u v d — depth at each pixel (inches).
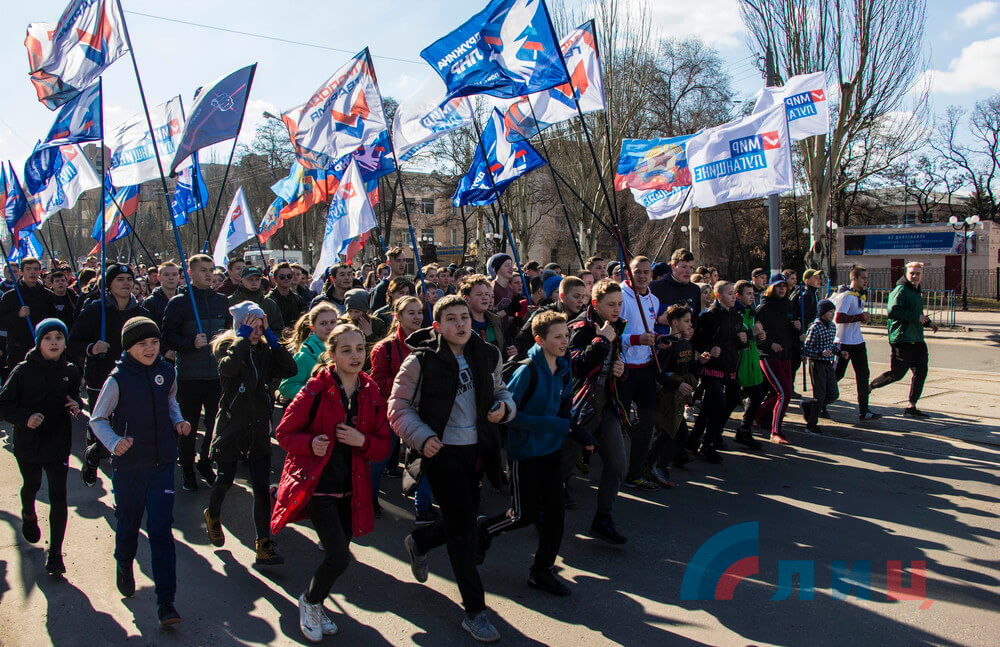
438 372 141.8
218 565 177.5
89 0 261.9
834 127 908.6
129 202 386.9
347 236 305.1
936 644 133.3
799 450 273.3
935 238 1467.8
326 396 140.2
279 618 149.6
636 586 160.9
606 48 1118.4
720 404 252.4
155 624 147.6
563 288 221.6
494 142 312.5
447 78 244.7
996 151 1828.2
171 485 153.9
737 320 253.6
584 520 203.9
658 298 274.2
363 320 233.8
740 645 134.3
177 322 231.8
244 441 177.5
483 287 210.7
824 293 800.3
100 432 148.7
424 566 159.8
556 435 155.5
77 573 174.1
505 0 238.1
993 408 342.6
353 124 287.0
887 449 271.4
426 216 1921.8
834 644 134.0
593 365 180.7
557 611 149.4
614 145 1132.5
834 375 301.0
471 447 145.1
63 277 368.8
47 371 173.5
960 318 951.6
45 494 235.5
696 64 1428.4
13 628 146.6
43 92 271.0
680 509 210.5
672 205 350.0
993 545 178.7
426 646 136.4
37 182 336.2
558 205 1583.4
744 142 303.1
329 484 139.2
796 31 891.4
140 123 334.0
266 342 182.9
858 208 1924.2
